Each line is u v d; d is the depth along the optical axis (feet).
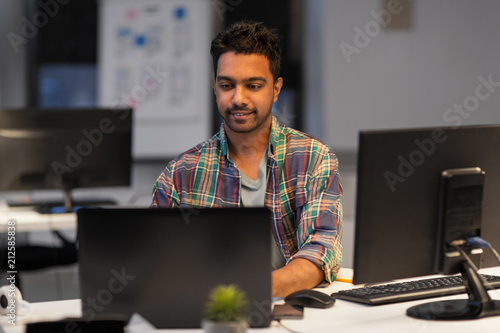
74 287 17.56
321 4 20.74
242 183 8.18
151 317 6.31
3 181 12.78
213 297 5.61
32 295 16.80
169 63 20.27
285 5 21.35
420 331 6.16
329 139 20.90
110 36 20.22
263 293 6.30
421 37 20.57
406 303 7.06
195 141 20.53
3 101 20.63
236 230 6.29
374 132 6.13
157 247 6.30
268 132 8.18
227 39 7.62
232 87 7.65
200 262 6.30
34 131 12.85
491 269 8.33
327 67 20.74
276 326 6.39
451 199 6.45
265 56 7.61
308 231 7.82
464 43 20.59
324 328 6.29
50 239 19.81
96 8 20.84
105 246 6.30
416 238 6.46
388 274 6.42
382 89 20.72
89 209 6.29
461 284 7.43
